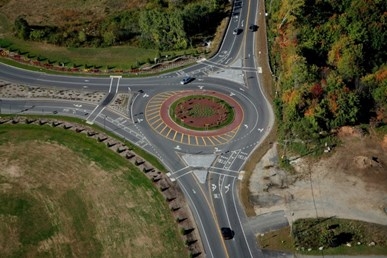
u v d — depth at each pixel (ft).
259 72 534.37
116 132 454.40
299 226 370.32
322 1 577.02
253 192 399.65
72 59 547.49
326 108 443.73
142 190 397.39
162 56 551.18
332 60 508.12
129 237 359.87
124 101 492.54
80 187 397.39
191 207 386.73
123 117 472.03
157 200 389.60
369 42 524.52
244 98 500.33
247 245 360.07
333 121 442.91
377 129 447.83
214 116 476.13
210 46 572.92
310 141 435.12
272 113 481.46
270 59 547.90
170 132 456.45
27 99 491.72
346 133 443.73
